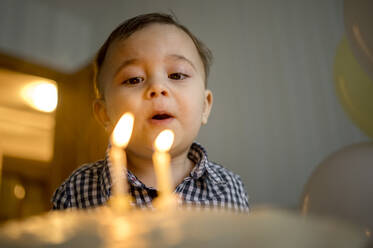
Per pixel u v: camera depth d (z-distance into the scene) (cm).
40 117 322
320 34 134
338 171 42
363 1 48
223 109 153
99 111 87
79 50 218
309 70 134
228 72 156
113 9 212
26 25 210
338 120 123
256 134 142
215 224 16
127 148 74
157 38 78
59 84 210
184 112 74
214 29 166
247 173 140
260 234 14
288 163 131
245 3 160
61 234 15
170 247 13
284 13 146
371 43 47
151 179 76
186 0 180
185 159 81
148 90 72
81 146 183
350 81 65
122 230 15
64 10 222
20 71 207
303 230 15
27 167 326
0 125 321
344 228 16
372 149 43
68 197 79
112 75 78
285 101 137
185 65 78
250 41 153
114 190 72
